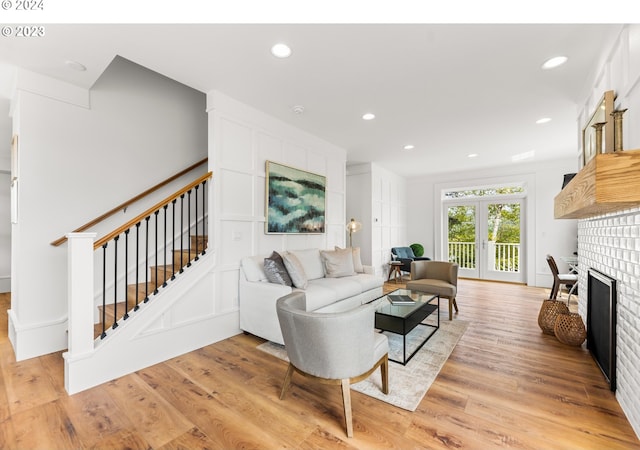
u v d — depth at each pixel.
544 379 2.20
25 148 2.59
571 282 4.20
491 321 3.61
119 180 3.23
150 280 3.40
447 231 7.34
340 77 2.68
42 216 2.68
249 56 2.35
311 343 1.69
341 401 1.95
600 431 1.64
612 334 2.00
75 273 2.08
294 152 4.02
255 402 1.93
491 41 2.14
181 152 3.82
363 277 4.05
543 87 2.82
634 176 1.31
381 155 5.46
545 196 5.88
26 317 2.58
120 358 2.28
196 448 1.53
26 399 1.96
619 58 1.93
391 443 1.56
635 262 1.74
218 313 3.01
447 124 3.84
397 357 2.60
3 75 2.62
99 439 1.59
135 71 3.39
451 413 1.81
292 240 4.05
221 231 3.07
